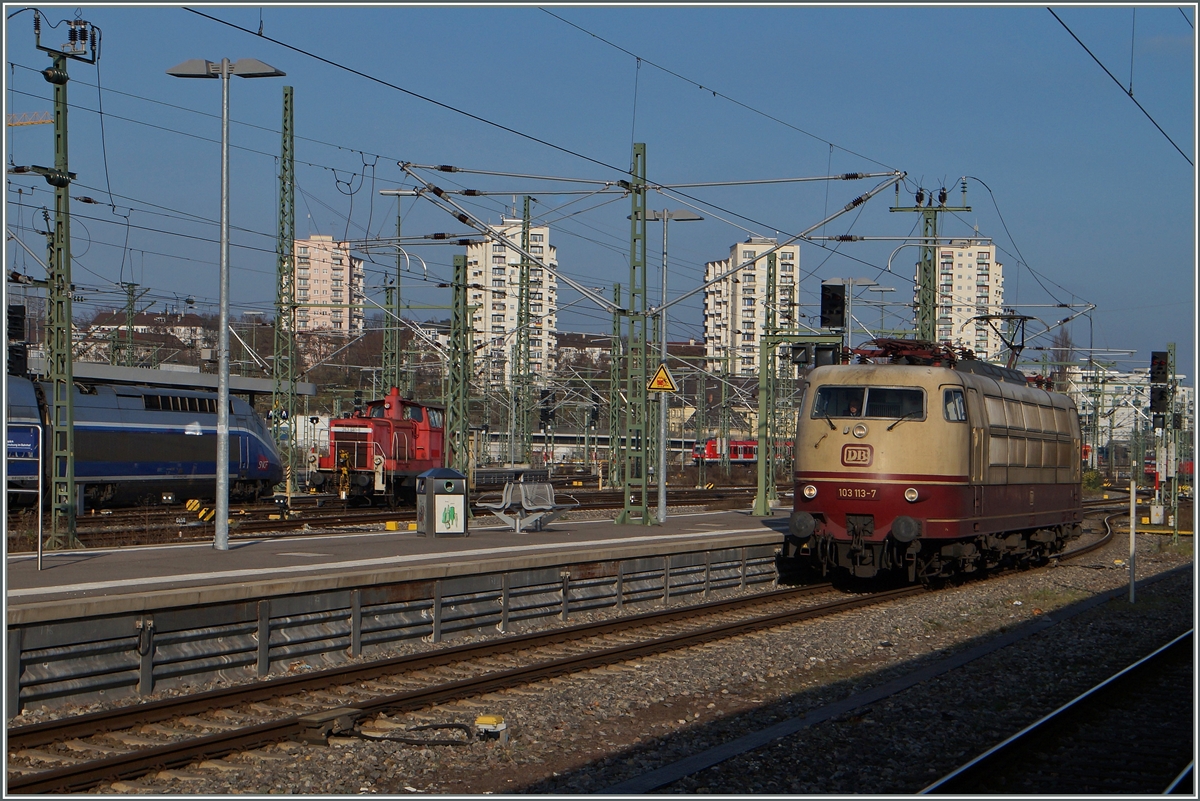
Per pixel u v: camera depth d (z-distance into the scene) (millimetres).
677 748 10500
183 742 9758
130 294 53688
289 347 43312
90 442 33906
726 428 72062
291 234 42438
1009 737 10594
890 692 12594
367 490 41000
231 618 13102
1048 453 27250
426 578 15641
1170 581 25094
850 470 21250
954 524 21125
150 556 18500
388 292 46781
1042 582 24922
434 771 9703
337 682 12688
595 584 18938
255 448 40938
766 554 23812
